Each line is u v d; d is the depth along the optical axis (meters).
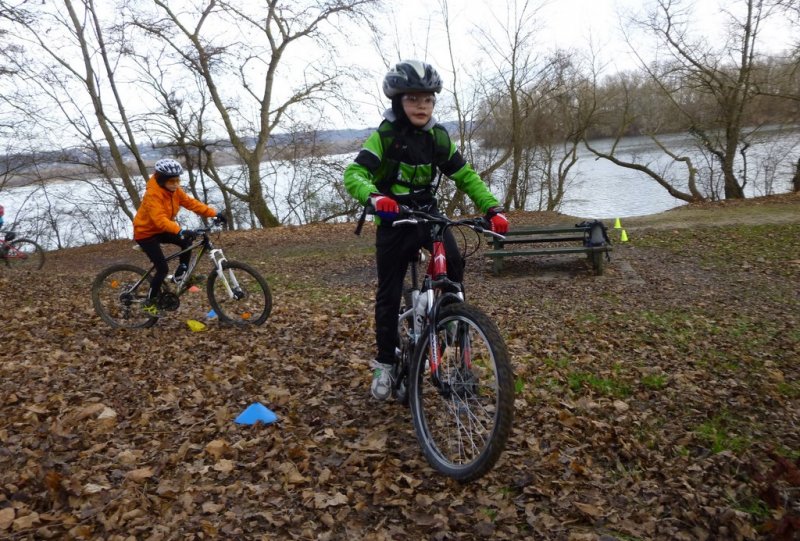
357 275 11.25
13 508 2.64
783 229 13.87
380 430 3.55
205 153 24.31
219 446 3.29
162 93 22.30
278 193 24.78
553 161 30.33
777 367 5.36
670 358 5.64
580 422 3.86
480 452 2.81
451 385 2.98
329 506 2.78
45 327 6.14
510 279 10.06
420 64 3.01
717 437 3.82
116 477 2.99
